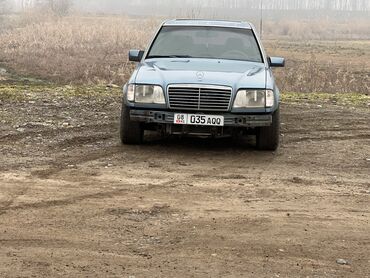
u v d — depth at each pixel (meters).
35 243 6.70
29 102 16.95
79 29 50.50
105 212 7.81
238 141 12.97
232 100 11.05
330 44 65.56
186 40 13.22
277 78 26.55
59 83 27.03
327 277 6.01
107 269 6.06
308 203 8.48
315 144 12.77
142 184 9.22
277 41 69.12
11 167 9.97
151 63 12.40
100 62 34.72
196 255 6.48
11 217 7.53
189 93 11.05
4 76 29.16
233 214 7.87
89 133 13.02
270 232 7.23
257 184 9.41
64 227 7.23
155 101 11.17
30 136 12.45
